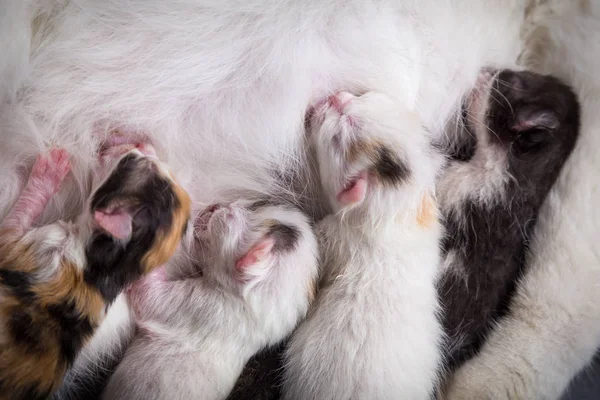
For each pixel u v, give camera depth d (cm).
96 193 58
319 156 61
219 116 60
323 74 61
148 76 59
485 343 63
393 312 60
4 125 58
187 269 61
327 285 61
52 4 58
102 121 59
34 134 58
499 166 63
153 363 60
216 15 59
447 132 64
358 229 61
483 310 63
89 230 58
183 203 59
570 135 63
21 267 57
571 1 63
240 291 60
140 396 59
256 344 60
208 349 60
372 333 60
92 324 58
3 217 58
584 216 63
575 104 63
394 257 61
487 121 63
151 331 60
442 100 63
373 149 60
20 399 57
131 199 58
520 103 62
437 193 63
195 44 59
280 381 61
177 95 60
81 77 59
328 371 60
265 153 61
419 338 61
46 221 59
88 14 58
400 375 60
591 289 63
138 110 59
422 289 61
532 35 64
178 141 60
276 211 61
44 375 57
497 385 63
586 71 63
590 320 63
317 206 63
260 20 59
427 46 62
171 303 60
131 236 58
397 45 61
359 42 61
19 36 58
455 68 63
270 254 60
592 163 63
